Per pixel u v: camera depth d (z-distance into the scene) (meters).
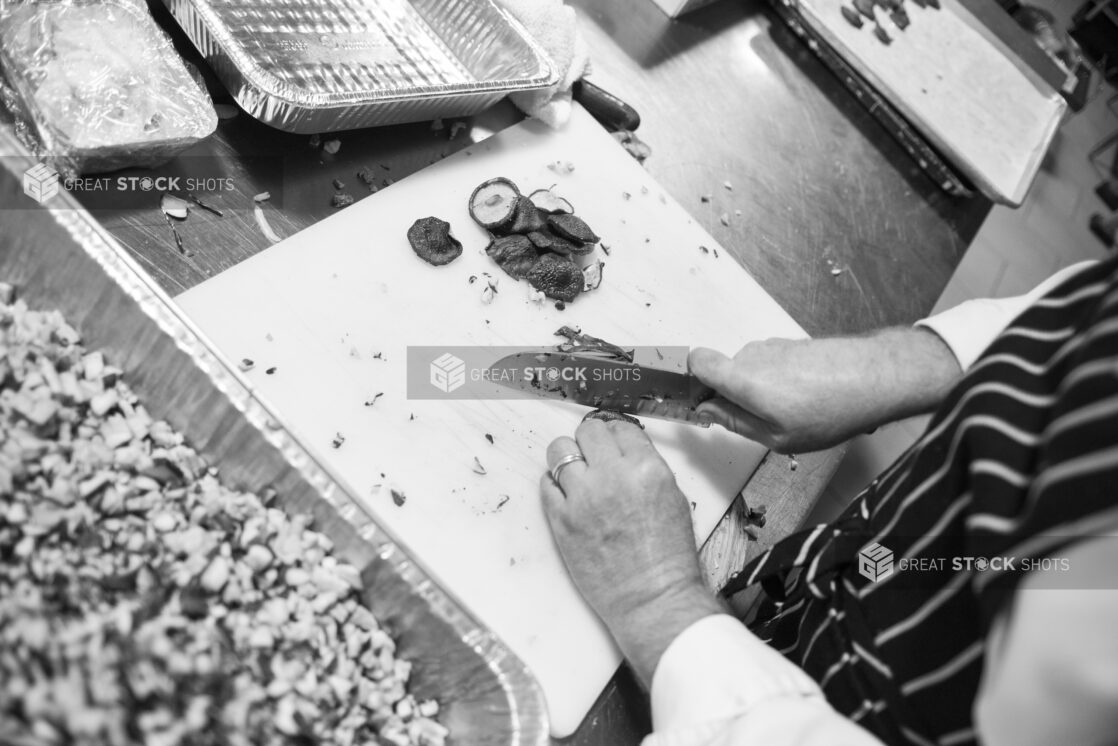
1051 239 2.38
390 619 1.04
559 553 1.27
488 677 0.99
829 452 1.57
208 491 1.03
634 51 1.89
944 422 0.93
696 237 1.65
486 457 1.31
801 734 0.86
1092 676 0.66
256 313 1.29
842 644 1.02
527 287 1.47
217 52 1.26
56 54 1.17
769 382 1.20
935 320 1.25
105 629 0.84
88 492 0.96
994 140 2.03
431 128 1.58
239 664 0.92
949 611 0.88
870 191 1.96
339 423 1.27
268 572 1.00
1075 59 2.44
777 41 2.07
